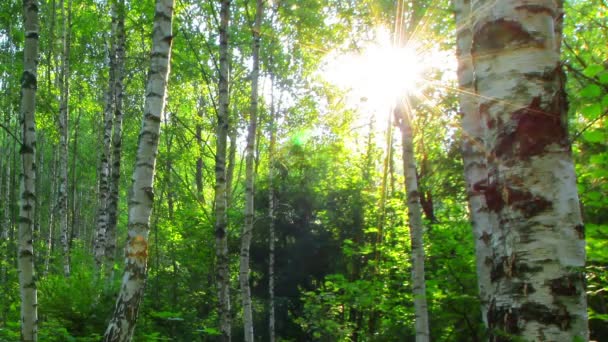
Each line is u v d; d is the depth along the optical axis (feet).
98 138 69.72
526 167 8.05
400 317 33.30
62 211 51.31
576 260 7.79
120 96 39.01
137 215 17.25
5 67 46.83
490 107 8.56
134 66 49.34
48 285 26.73
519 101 8.26
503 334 7.88
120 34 40.14
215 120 53.16
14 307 33.50
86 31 52.90
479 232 17.02
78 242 69.77
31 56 19.53
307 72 50.16
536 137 8.08
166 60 18.40
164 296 39.60
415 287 25.26
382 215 43.01
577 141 14.28
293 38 42.04
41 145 80.18
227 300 30.73
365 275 50.44
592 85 11.71
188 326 29.09
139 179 17.49
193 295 43.70
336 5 35.12
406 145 26.91
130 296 16.72
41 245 54.49
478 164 17.29
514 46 8.43
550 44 8.46
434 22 28.12
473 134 17.51
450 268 24.48
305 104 51.55
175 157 50.26
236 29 49.65
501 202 8.27
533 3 8.49
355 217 53.52
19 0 41.34
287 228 58.13
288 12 37.27
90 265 45.91
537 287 7.73
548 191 7.94
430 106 32.01
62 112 51.60
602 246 13.96
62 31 51.78
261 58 52.34
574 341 7.51
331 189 57.26
